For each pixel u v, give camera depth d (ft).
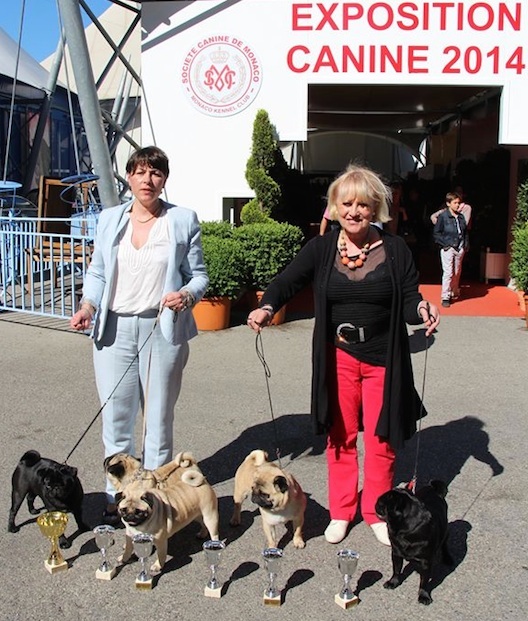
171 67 33.24
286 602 11.26
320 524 13.85
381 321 12.62
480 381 23.52
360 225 12.11
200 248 13.66
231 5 32.65
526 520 13.96
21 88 50.88
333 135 81.20
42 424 19.13
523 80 33.06
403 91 47.16
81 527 13.32
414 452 17.39
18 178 53.93
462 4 32.53
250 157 33.35
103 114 33.24
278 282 12.78
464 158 53.06
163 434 13.87
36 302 35.73
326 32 32.81
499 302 37.68
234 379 23.47
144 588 11.57
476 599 11.35
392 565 11.96
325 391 12.76
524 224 36.09
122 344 13.39
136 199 13.24
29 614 10.91
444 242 36.55
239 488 13.41
